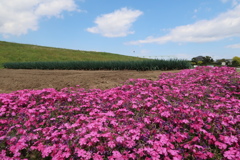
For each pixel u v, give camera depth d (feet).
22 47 177.99
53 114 18.12
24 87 30.30
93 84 30.55
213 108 18.08
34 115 16.72
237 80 28.17
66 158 11.21
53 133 13.09
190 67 52.01
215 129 13.84
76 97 21.79
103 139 12.80
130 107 18.19
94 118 16.15
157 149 10.69
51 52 167.84
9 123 16.38
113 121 13.93
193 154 11.02
